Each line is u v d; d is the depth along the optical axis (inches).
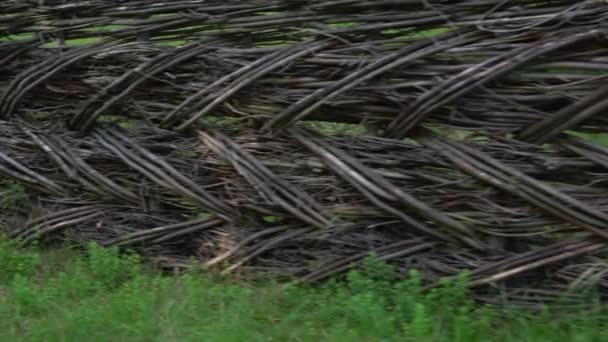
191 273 187.6
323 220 176.4
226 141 181.5
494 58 154.6
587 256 161.5
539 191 157.6
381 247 174.2
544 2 154.6
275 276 182.7
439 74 159.6
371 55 164.1
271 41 176.4
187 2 177.3
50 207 205.6
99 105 191.3
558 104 155.6
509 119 158.9
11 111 203.9
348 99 166.6
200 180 187.6
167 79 182.2
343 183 174.2
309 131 174.2
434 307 162.6
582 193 157.5
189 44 177.9
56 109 200.4
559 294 162.9
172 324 163.3
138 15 182.9
